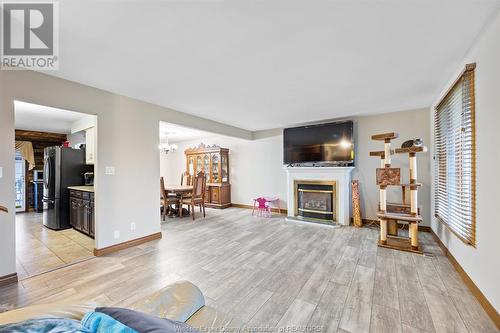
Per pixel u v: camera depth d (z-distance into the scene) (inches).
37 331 23.4
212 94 123.3
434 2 55.9
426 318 65.9
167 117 149.0
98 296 77.7
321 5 56.4
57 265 102.0
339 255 113.7
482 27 66.7
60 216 161.8
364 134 176.2
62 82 99.7
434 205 138.3
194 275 93.1
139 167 131.3
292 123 200.5
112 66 89.0
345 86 113.0
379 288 82.2
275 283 86.5
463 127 88.3
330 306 72.0
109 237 116.7
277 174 226.4
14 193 86.5
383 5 56.8
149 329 25.7
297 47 76.7
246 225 175.3
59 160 163.0
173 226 172.6
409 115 159.6
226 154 258.5
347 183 175.9
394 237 140.0
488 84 68.9
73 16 59.2
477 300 74.4
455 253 98.2
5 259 84.2
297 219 189.3
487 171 70.4
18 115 160.4
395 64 89.7
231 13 58.9
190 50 77.7
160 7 56.1
